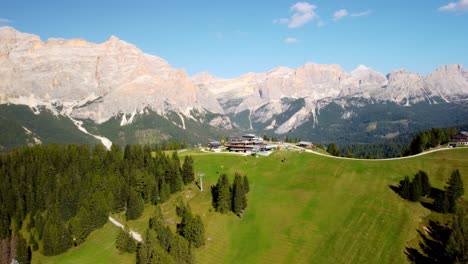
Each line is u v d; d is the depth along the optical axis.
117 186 193.12
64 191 191.25
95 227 172.38
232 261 145.88
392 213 165.12
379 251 144.62
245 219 174.00
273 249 152.75
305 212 176.25
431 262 135.12
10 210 184.38
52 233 157.00
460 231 136.00
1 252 161.25
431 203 167.25
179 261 137.12
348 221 165.38
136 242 154.50
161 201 193.00
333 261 143.88
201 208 182.62
